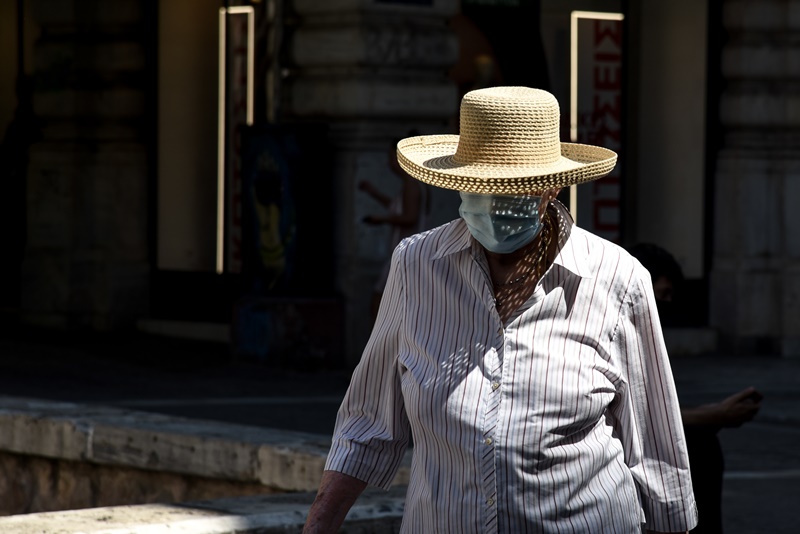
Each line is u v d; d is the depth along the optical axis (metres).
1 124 33.34
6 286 33.47
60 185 31.83
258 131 27.80
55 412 14.22
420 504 6.96
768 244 31.34
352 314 27.72
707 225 31.66
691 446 10.00
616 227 31.62
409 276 7.08
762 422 23.47
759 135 31.27
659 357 7.01
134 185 31.94
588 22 31.42
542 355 6.78
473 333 6.85
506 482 6.72
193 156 31.47
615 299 6.90
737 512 16.94
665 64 31.75
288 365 27.41
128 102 31.80
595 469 6.86
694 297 31.72
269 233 27.75
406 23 27.89
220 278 31.17
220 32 30.70
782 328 31.17
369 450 7.30
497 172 6.69
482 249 6.93
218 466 12.56
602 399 6.86
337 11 27.55
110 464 13.41
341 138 27.86
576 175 6.57
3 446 14.21
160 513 9.53
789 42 31.16
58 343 30.23
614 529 6.90
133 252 32.06
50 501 13.91
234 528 9.34
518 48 30.95
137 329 32.03
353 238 27.66
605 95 31.55
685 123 31.81
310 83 28.09
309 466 11.78
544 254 6.94
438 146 7.38
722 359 30.42
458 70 30.59
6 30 33.12
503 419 6.74
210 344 30.66
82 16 31.73
